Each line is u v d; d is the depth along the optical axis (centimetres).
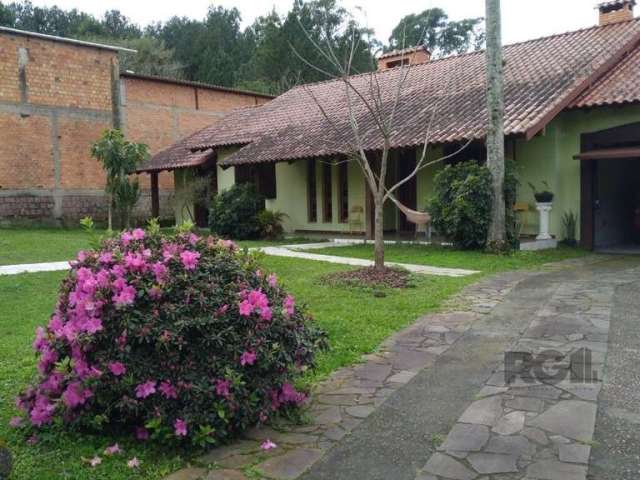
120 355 357
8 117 2075
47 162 2183
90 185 2305
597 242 1438
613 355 517
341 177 1764
